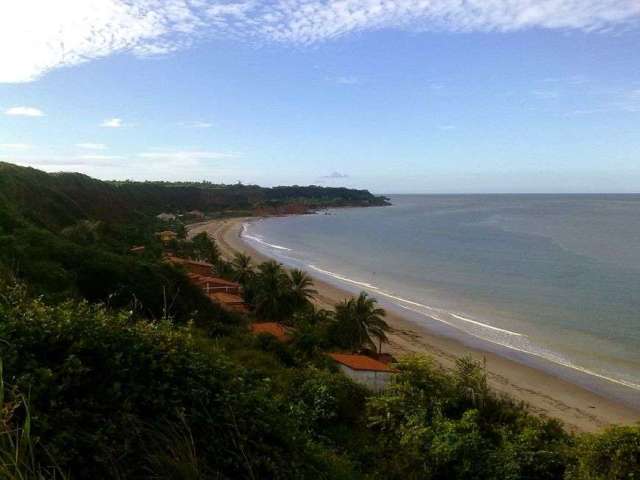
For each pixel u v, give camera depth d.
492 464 14.84
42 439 5.05
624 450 14.19
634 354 43.56
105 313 7.65
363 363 32.06
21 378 5.47
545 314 56.28
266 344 29.70
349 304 41.34
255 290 49.34
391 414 17.77
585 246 104.62
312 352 34.38
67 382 5.82
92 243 46.16
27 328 6.33
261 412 7.29
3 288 7.84
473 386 20.22
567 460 15.44
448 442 15.20
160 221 123.94
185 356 7.27
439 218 189.88
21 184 53.44
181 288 34.72
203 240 88.94
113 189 112.94
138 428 5.69
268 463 6.62
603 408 32.84
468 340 47.50
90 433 5.49
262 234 144.25
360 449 15.36
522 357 42.78
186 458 5.53
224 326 32.34
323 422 17.23
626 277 73.88
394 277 79.69
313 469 7.40
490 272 81.31
